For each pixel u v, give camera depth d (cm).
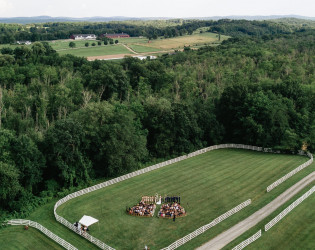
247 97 9356
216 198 5844
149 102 8875
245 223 4906
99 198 5950
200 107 9662
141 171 7225
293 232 4638
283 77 12762
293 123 8956
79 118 7200
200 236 4553
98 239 4584
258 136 9012
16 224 5116
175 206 5359
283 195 5838
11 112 8638
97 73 11831
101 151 6925
